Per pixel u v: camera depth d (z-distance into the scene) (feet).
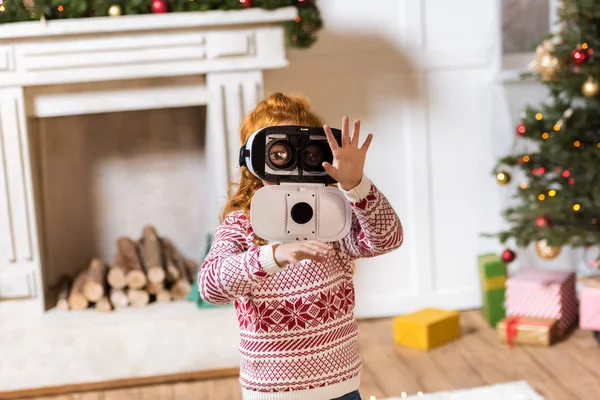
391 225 4.89
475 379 9.17
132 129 11.80
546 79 9.64
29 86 10.05
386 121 11.10
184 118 11.85
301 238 4.89
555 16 11.07
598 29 9.59
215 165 10.35
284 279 4.94
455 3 10.99
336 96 10.94
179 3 9.83
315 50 10.80
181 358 9.57
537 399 8.36
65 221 11.86
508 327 10.13
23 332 10.24
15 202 10.25
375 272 11.48
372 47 10.89
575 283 10.84
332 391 4.98
